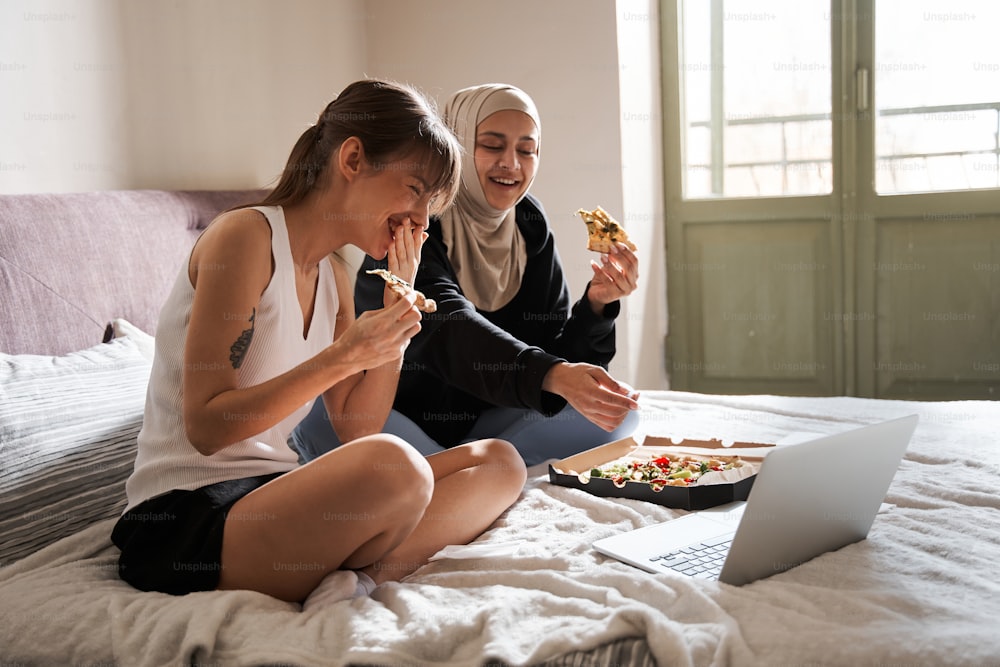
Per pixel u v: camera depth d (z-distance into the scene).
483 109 2.09
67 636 1.18
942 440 1.90
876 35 3.43
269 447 1.41
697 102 3.71
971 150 3.37
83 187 2.16
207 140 2.59
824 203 3.55
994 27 3.29
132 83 2.31
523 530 1.48
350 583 1.24
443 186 1.44
